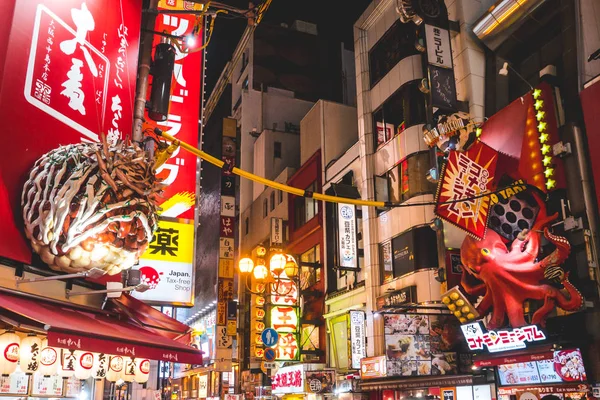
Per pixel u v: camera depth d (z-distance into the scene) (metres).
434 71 21.48
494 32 22.22
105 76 9.21
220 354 34.31
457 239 20.58
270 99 48.75
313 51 52.78
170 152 9.96
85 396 9.99
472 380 19.28
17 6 7.37
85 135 8.50
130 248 7.50
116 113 9.42
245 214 45.50
